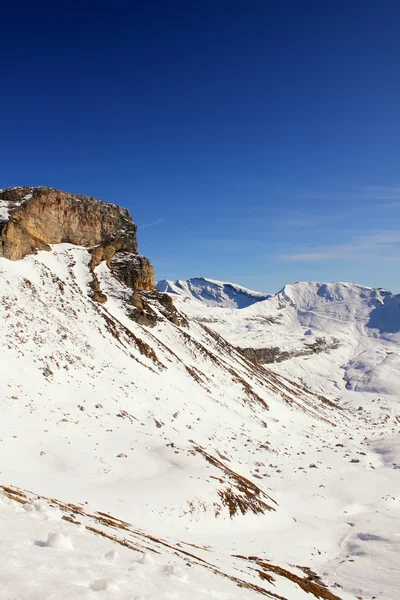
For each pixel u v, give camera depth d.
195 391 77.31
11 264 74.06
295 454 70.38
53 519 13.86
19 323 56.12
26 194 94.12
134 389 60.78
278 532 38.00
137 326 89.69
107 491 31.27
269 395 107.00
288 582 24.77
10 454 32.44
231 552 28.88
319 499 52.44
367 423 136.50
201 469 40.59
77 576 7.82
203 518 32.88
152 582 9.05
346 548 39.38
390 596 27.94
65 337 61.84
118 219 115.12
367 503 54.22
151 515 29.64
